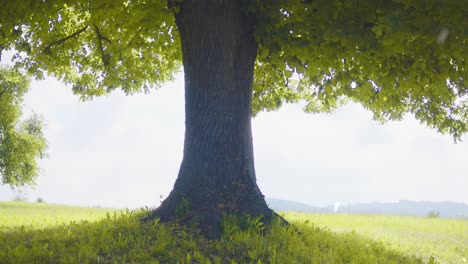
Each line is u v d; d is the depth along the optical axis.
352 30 9.85
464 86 12.80
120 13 14.99
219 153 10.41
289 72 11.66
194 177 10.24
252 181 10.62
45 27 16.25
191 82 10.86
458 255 12.79
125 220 9.89
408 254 11.56
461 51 10.79
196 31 10.80
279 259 8.05
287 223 10.30
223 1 10.74
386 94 14.34
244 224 9.50
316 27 10.45
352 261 8.93
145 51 18.00
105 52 18.27
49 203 33.62
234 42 10.87
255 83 17.31
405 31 9.19
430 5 9.06
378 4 10.02
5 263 7.24
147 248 8.21
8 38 13.82
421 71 12.43
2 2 12.35
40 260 7.42
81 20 18.08
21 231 9.65
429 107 15.71
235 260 8.08
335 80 11.79
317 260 8.38
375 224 18.84
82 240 8.41
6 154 37.69
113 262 7.50
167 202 10.25
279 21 10.98
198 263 7.80
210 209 9.74
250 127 11.19
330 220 19.22
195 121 10.65
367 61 11.88
